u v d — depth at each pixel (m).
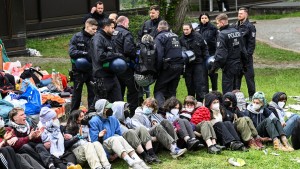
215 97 9.66
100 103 8.82
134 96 11.09
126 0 26.53
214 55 11.91
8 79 10.95
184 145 9.44
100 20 11.99
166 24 11.02
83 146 8.39
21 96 9.98
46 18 23.39
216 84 12.88
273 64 19.17
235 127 9.72
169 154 9.27
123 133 8.91
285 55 20.67
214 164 8.80
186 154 9.28
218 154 9.26
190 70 11.97
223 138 9.51
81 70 10.73
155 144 9.16
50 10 23.52
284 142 9.64
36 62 18.38
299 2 33.91
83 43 10.70
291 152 9.45
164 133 9.07
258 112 9.93
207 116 9.65
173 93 11.19
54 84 12.02
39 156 8.15
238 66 11.72
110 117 8.91
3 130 8.27
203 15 12.60
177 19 20.70
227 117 9.77
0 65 11.77
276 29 26.33
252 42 12.85
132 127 9.23
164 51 10.88
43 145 8.28
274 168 8.66
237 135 9.56
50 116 8.37
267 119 9.71
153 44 10.60
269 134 9.70
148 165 8.75
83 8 24.67
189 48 11.79
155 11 11.91
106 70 10.02
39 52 20.25
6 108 9.12
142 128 8.94
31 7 22.92
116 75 10.39
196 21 23.02
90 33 10.70
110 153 8.72
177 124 9.42
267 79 16.25
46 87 11.88
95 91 10.11
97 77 10.04
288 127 9.91
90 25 10.70
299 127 9.46
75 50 10.66
